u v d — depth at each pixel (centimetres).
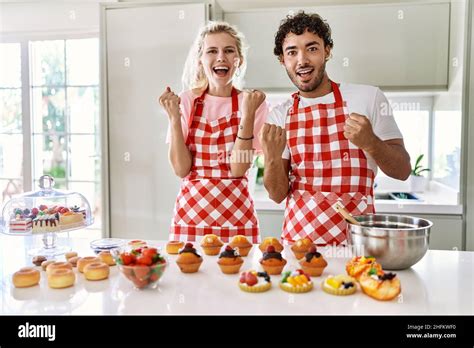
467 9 212
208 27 168
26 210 145
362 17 236
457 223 221
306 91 146
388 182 277
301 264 107
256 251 130
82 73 290
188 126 174
